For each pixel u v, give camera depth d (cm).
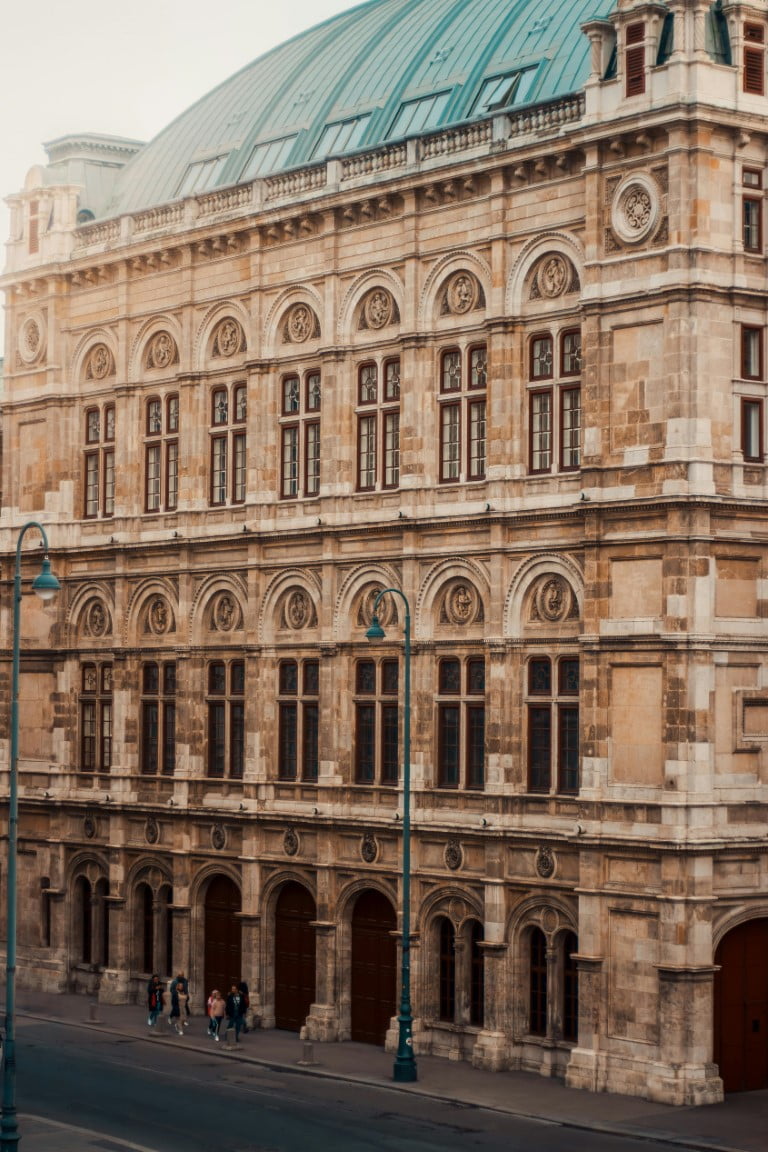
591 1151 5191
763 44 6138
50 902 8338
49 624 8406
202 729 7662
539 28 7194
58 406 8431
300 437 7350
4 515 8712
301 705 7256
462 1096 5950
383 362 7031
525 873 6362
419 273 6869
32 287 8556
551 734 6350
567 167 6353
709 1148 5216
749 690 6028
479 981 6569
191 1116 5694
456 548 6662
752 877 5984
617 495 6106
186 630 7731
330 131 7781
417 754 6750
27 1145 5278
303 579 7256
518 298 6519
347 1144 5284
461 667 6669
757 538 6056
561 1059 6238
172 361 7925
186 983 7250
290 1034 7175
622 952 5997
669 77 5978
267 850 7331
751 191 6116
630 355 6106
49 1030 7300
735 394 6044
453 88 7281
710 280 5972
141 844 7875
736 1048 5975
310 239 7300
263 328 7469
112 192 9056
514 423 6506
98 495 8281
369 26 8375
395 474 7000
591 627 6144
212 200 7756
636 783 6019
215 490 7731
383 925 6900
